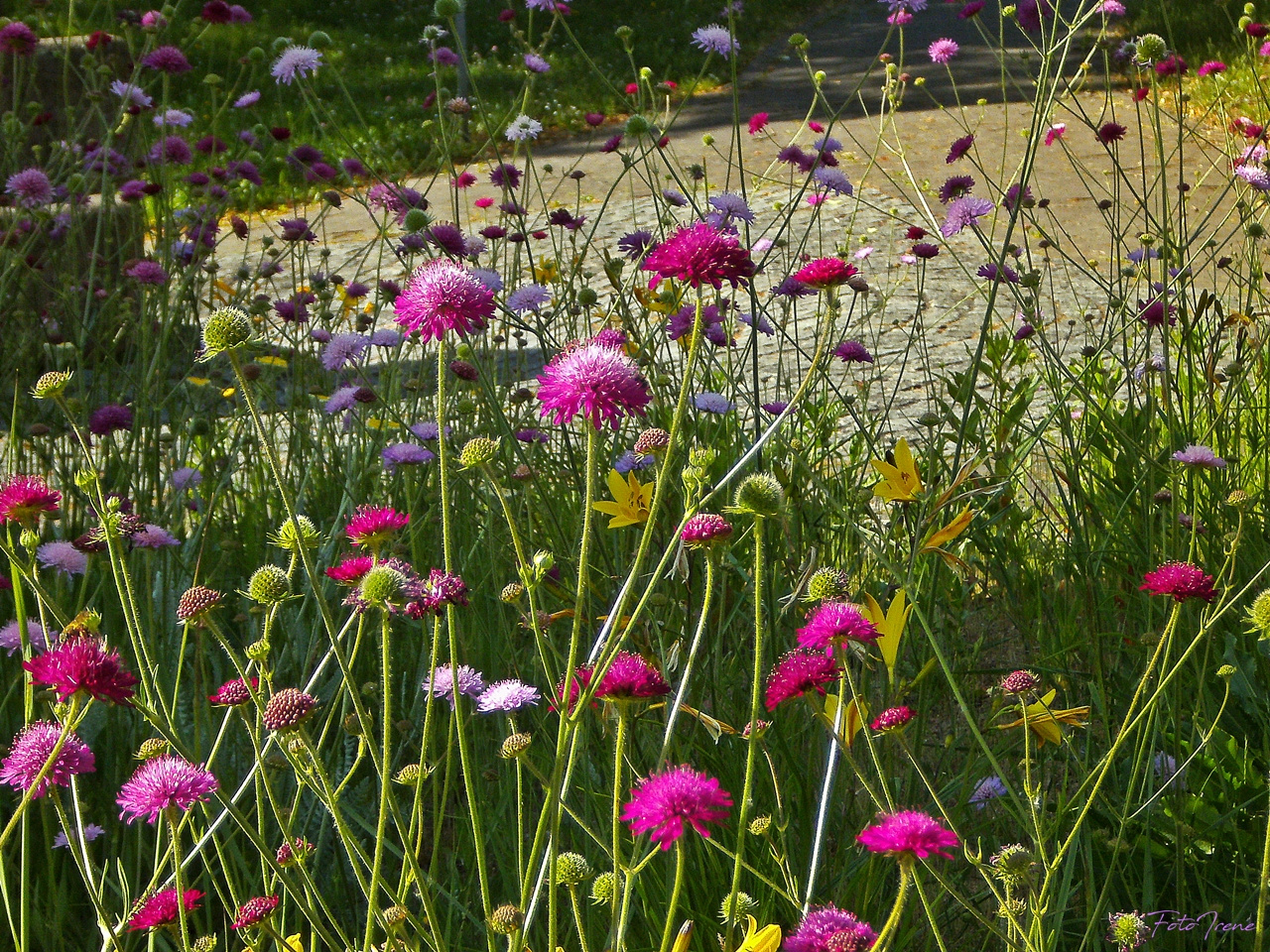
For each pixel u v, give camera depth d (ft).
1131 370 11.83
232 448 12.48
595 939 7.00
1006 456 10.75
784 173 35.22
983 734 8.30
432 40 12.97
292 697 5.15
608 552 10.58
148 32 15.92
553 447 13.19
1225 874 7.52
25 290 14.96
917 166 34.96
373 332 13.44
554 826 4.88
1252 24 14.56
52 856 7.52
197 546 10.98
